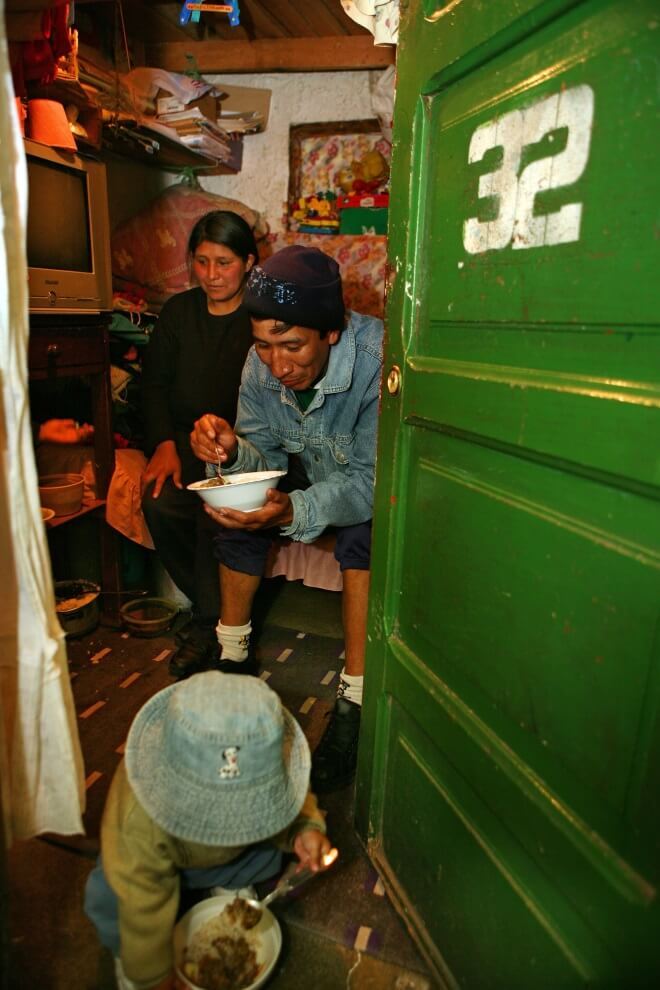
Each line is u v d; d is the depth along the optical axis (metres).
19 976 1.13
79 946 1.19
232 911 1.16
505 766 0.93
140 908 0.94
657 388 0.67
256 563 1.85
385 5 1.45
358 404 1.66
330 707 1.93
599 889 0.76
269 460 1.90
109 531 2.25
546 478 0.83
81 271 1.93
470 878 1.03
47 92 1.80
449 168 0.98
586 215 0.74
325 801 1.57
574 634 0.79
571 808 0.82
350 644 1.69
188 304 2.29
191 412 2.26
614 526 0.73
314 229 3.06
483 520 0.95
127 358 2.58
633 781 0.72
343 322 1.59
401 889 1.27
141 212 2.80
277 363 1.53
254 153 3.10
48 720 0.97
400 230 1.12
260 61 2.85
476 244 0.94
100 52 2.49
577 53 0.74
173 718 0.95
